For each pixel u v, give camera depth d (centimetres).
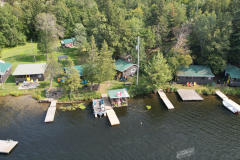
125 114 3825
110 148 2905
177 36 5612
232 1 5712
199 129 3347
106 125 3462
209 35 4791
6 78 5253
